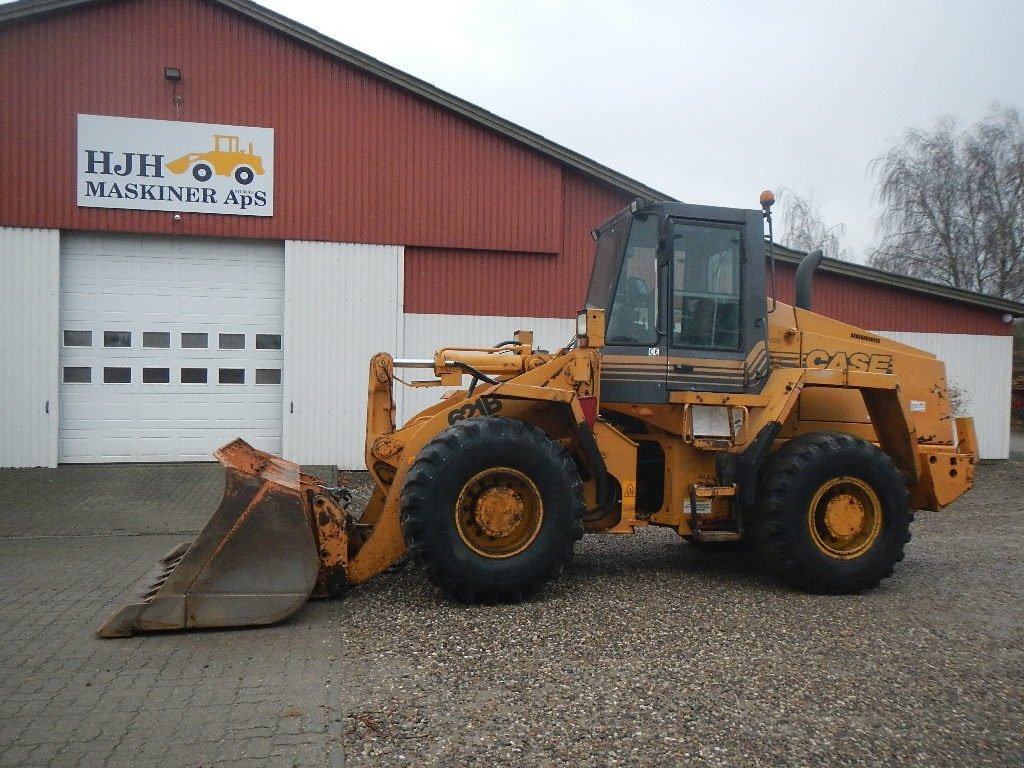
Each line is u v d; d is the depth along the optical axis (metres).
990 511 10.91
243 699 3.96
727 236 6.50
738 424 6.37
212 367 12.42
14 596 5.90
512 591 5.58
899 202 31.36
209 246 12.38
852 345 6.95
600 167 13.34
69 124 11.70
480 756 3.41
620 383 6.34
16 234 11.59
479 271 13.20
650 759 3.43
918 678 4.42
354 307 12.71
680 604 5.77
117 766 3.29
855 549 6.27
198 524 8.82
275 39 12.31
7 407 11.60
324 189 12.55
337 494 6.22
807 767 3.41
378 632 4.98
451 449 5.44
